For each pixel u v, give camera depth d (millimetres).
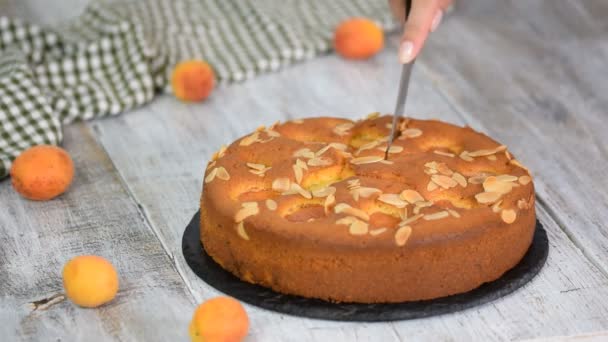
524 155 1171
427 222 918
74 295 935
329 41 1387
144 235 1037
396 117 1012
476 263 932
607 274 985
